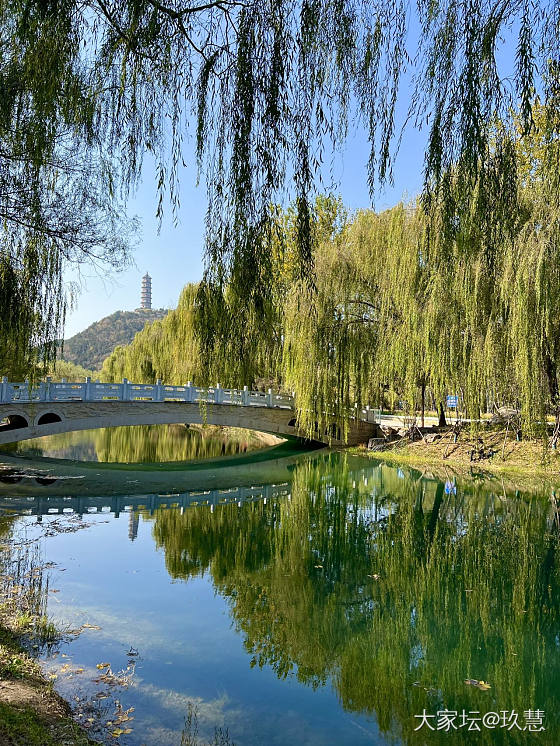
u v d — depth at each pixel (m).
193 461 21.59
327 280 17.06
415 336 14.97
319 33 2.82
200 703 4.20
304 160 2.87
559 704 4.38
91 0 3.02
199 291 3.08
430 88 2.78
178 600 6.45
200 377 3.23
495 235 2.93
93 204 4.10
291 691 4.47
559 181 3.99
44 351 4.46
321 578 7.52
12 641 5.03
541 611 6.47
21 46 3.08
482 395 14.49
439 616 6.26
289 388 18.31
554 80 2.86
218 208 2.98
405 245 15.25
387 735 3.89
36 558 8.00
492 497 13.44
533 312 12.11
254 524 11.03
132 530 10.17
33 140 3.40
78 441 31.61
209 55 3.05
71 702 4.07
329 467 19.28
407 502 13.27
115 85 3.18
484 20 2.69
